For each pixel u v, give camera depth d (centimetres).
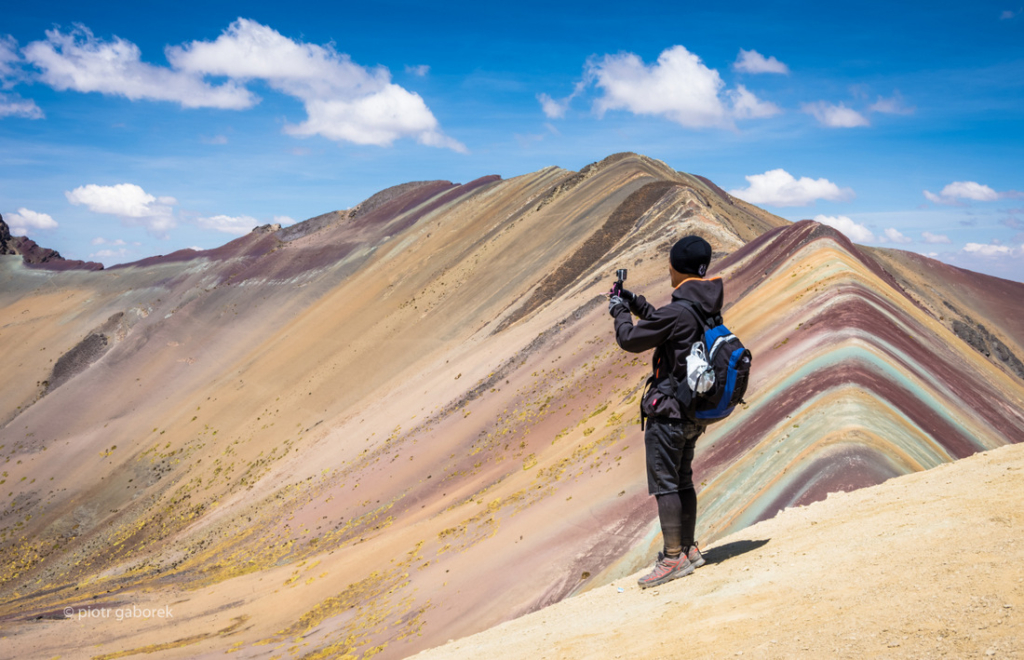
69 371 9281
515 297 6344
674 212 5597
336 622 1980
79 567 4897
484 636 554
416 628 1578
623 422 2069
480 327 6347
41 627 2892
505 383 3831
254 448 6219
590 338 3612
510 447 2948
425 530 2384
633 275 4506
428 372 5684
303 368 7581
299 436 6031
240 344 9012
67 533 5656
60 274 12400
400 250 10325
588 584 1293
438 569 1902
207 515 4772
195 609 2745
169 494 5894
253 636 2212
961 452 1070
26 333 10338
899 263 6362
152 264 12031
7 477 6788
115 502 6059
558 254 6500
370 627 1766
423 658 570
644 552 1277
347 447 4653
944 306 5666
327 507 3584
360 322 8256
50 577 4894
